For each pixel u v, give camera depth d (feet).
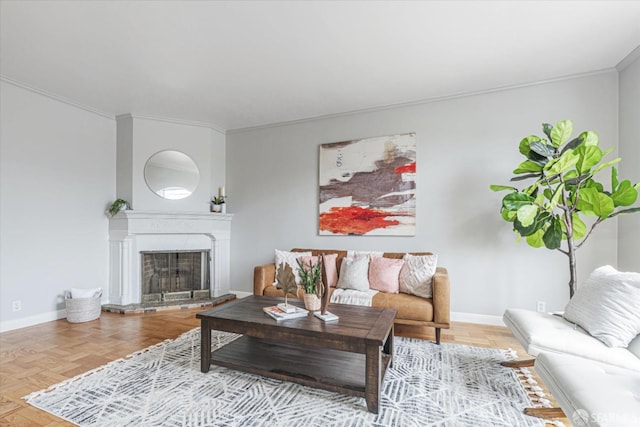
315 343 6.31
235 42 8.29
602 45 8.36
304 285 7.66
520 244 10.54
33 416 5.73
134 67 9.59
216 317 7.22
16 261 10.55
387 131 12.42
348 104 12.44
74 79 10.33
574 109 10.04
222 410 5.92
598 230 9.77
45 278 11.32
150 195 13.70
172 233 13.87
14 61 9.18
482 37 8.03
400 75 10.10
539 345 5.97
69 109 12.14
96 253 13.04
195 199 14.47
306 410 5.94
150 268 13.76
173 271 14.15
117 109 13.03
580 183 8.44
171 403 6.14
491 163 10.96
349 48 8.57
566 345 5.76
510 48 8.53
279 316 7.07
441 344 9.16
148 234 13.64
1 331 10.08
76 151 12.36
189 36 8.02
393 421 5.63
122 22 7.42
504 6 6.88
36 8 6.86
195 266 14.55
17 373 7.35
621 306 5.89
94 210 12.98
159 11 7.02
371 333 6.16
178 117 13.97
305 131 13.93
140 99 12.01
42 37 7.98
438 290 9.03
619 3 6.73
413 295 9.83
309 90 11.21
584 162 8.00
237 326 7.00
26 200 10.82
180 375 7.24
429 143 11.78
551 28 7.64
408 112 12.13
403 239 12.05
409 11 7.05
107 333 10.07
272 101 12.18
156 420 5.62
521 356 8.27
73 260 12.21
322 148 13.46
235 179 15.42
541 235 9.11
